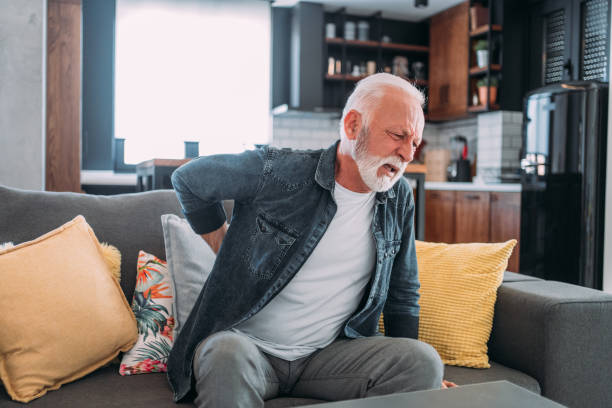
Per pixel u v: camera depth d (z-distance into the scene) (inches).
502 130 214.2
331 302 56.8
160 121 215.2
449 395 37.5
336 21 245.9
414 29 259.4
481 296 65.2
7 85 129.6
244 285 54.7
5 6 129.5
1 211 63.0
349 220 56.3
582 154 146.2
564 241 150.9
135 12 210.5
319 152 58.0
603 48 173.9
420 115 53.4
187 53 217.8
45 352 51.5
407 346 51.6
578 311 59.1
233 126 225.6
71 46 172.7
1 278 52.0
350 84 250.8
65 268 55.6
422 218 123.5
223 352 46.7
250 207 55.9
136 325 60.9
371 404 35.6
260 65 228.2
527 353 61.0
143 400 50.7
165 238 64.2
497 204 182.4
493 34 214.4
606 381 60.3
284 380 55.2
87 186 197.0
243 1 225.0
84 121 207.0
